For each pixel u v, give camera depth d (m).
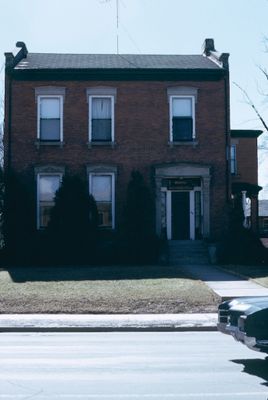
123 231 29.84
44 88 30.16
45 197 29.94
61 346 13.35
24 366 10.73
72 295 20.08
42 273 24.27
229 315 10.93
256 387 8.96
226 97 30.62
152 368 10.48
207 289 20.56
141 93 30.48
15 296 20.03
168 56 34.25
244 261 27.88
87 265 27.36
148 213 28.91
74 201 28.09
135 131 30.33
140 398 8.26
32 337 15.16
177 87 30.47
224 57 30.69
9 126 29.98
